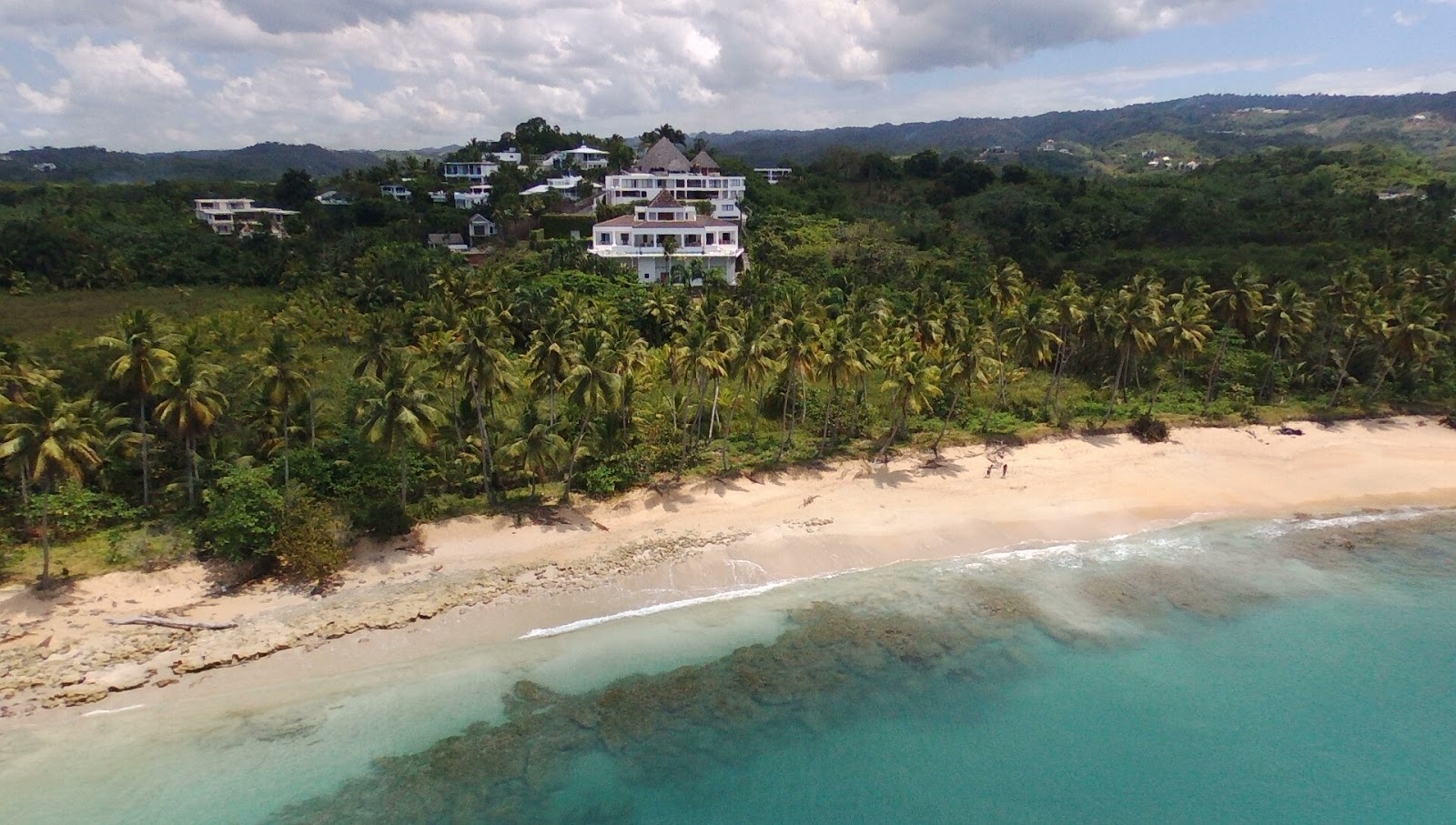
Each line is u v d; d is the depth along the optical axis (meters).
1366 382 77.56
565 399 62.56
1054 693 38.44
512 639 41.03
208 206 154.62
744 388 67.81
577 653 40.16
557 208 138.50
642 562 47.31
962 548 50.78
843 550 49.72
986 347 66.56
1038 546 51.34
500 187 152.12
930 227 131.50
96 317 90.12
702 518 51.97
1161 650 41.53
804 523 52.09
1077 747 35.44
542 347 52.50
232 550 43.00
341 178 180.50
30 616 39.22
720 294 87.69
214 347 72.00
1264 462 63.34
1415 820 32.25
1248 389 75.31
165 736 33.97
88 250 115.50
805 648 41.00
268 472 46.62
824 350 60.47
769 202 145.62
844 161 175.62
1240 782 33.88
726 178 140.25
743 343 56.72
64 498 45.22
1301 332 77.19
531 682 38.06
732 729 35.59
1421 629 43.38
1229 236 119.88
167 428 49.03
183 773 32.19
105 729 34.09
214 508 44.75
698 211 123.56
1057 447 64.81
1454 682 39.59
